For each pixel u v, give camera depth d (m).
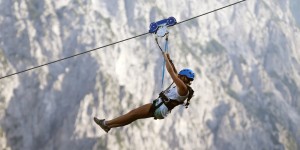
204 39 183.50
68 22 145.12
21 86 127.62
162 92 9.81
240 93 175.62
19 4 141.75
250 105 171.88
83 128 125.62
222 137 150.00
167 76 148.88
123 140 128.50
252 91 178.50
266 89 183.88
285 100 185.12
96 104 130.38
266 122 167.38
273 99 180.50
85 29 144.75
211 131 150.38
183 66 161.88
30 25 139.25
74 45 141.00
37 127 124.38
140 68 148.38
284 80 194.88
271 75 193.38
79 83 133.62
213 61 176.62
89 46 141.62
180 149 138.38
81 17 147.38
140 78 146.25
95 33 145.38
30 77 129.62
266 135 161.00
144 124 136.12
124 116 9.78
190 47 174.25
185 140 140.75
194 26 183.88
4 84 125.94
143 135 133.38
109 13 159.75
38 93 127.94
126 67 146.12
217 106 158.00
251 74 185.50
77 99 130.38
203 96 157.25
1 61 128.62
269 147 158.50
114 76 139.25
